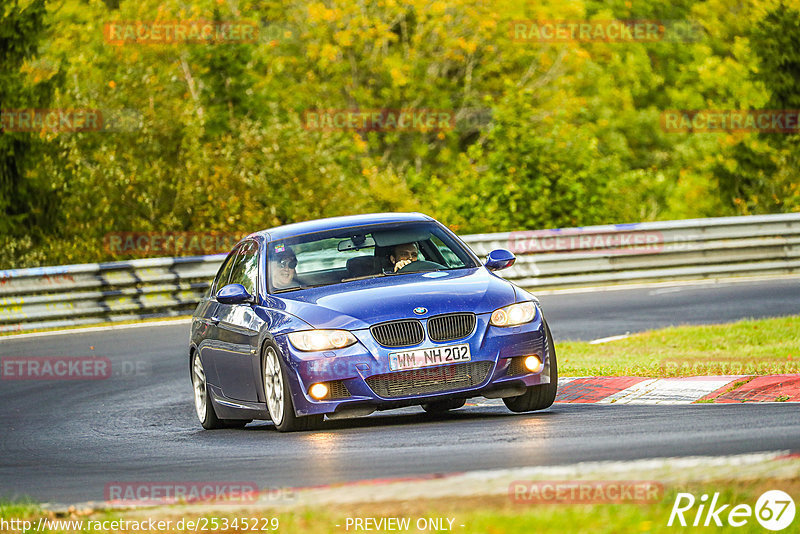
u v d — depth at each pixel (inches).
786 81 4343.0
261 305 1208.2
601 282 2945.4
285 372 1115.9
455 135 5433.1
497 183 3725.4
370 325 1097.4
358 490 716.7
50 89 3545.8
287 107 5039.4
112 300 2608.3
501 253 1255.5
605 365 1547.7
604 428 996.6
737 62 5812.0
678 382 1318.9
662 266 2984.7
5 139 3376.0
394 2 5157.5
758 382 1256.8
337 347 1095.6
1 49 3548.2
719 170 4362.7
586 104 5462.6
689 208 4658.0
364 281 1196.5
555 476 708.0
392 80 5216.5
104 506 771.4
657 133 5802.2
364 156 5182.1
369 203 3878.0
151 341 2246.6
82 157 3590.1
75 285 2568.9
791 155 4202.8
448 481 712.4
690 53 6240.2
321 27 5231.3
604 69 5944.9
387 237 1261.1
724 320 2133.4
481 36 5319.9
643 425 1000.9
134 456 1126.4
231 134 3929.6
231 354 1252.5
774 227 3031.5
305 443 1059.3
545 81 5310.0
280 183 3676.2
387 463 879.1
